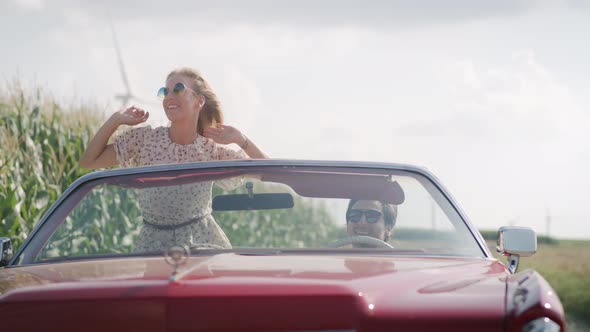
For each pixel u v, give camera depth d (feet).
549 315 8.85
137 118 16.84
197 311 8.76
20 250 13.10
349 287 9.16
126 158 16.92
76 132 37.60
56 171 35.24
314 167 13.61
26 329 9.02
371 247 13.38
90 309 8.89
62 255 13.16
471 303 9.28
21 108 35.06
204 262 10.50
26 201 32.68
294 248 12.39
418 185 13.47
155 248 13.71
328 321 8.87
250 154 16.63
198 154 16.74
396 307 9.12
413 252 12.54
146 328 8.77
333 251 12.39
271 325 8.81
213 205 14.01
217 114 16.92
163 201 13.73
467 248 12.68
